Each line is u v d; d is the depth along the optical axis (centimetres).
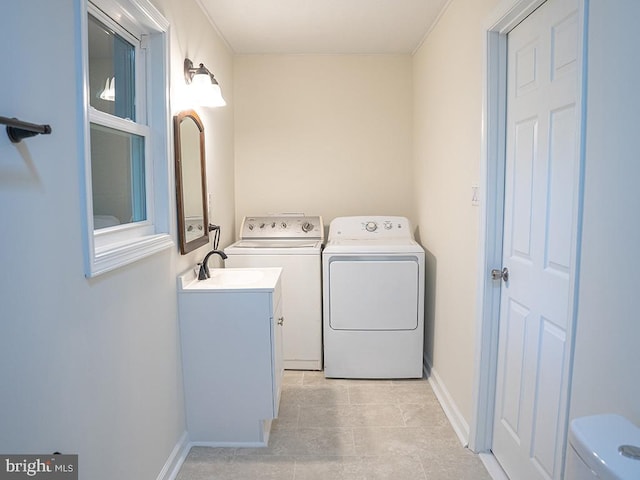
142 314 170
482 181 199
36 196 106
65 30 117
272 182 361
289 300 312
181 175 207
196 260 246
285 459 213
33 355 105
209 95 225
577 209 123
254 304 214
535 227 169
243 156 358
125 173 173
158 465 186
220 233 305
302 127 356
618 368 106
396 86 354
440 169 275
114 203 165
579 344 123
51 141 112
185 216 217
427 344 316
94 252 130
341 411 260
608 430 95
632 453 87
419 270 296
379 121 356
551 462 157
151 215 191
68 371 120
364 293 298
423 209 323
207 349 217
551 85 155
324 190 361
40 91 107
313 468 206
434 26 285
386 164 360
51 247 112
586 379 120
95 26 154
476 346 209
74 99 122
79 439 125
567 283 147
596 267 115
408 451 218
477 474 199
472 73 213
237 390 220
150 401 178
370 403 270
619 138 105
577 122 123
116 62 171
